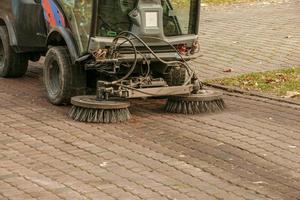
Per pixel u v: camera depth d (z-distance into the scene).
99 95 11.62
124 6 11.97
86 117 11.47
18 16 13.95
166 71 12.52
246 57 16.56
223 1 26.00
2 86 14.24
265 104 12.84
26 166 9.41
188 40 12.48
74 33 12.14
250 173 9.24
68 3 12.30
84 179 8.94
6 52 14.65
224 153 10.02
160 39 12.13
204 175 9.14
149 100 13.17
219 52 17.08
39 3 13.45
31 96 13.34
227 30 20.00
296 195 8.52
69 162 9.58
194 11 12.62
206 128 11.22
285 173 9.27
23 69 14.86
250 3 25.58
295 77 14.64
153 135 10.84
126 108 11.64
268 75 14.82
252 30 19.89
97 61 11.66
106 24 11.90
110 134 10.86
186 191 8.56
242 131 11.07
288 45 17.72
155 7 11.98
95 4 11.59
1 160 9.65
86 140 10.55
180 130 11.10
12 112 12.13
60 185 8.73
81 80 12.35
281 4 25.22
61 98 12.38
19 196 8.37
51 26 12.98
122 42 11.76
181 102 12.08
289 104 12.84
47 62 12.68
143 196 8.38
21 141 10.50
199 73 15.18
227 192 8.56
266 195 8.49
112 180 8.91
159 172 9.22
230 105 12.74
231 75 15.01
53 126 11.26
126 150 10.10
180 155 9.91
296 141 10.61
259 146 10.34
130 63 11.90
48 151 10.04
